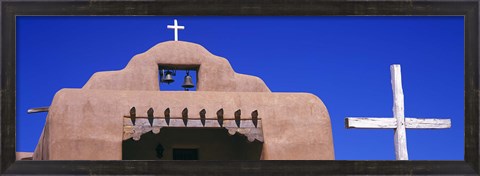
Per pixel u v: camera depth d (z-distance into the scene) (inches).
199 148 713.0
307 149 612.1
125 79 692.1
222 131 720.3
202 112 613.3
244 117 617.6
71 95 596.7
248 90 708.0
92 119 592.1
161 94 620.1
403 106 570.9
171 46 705.0
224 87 701.9
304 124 618.2
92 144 585.9
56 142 581.6
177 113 612.7
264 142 609.0
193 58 703.1
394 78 575.8
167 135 708.7
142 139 703.1
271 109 621.6
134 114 602.9
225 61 709.9
